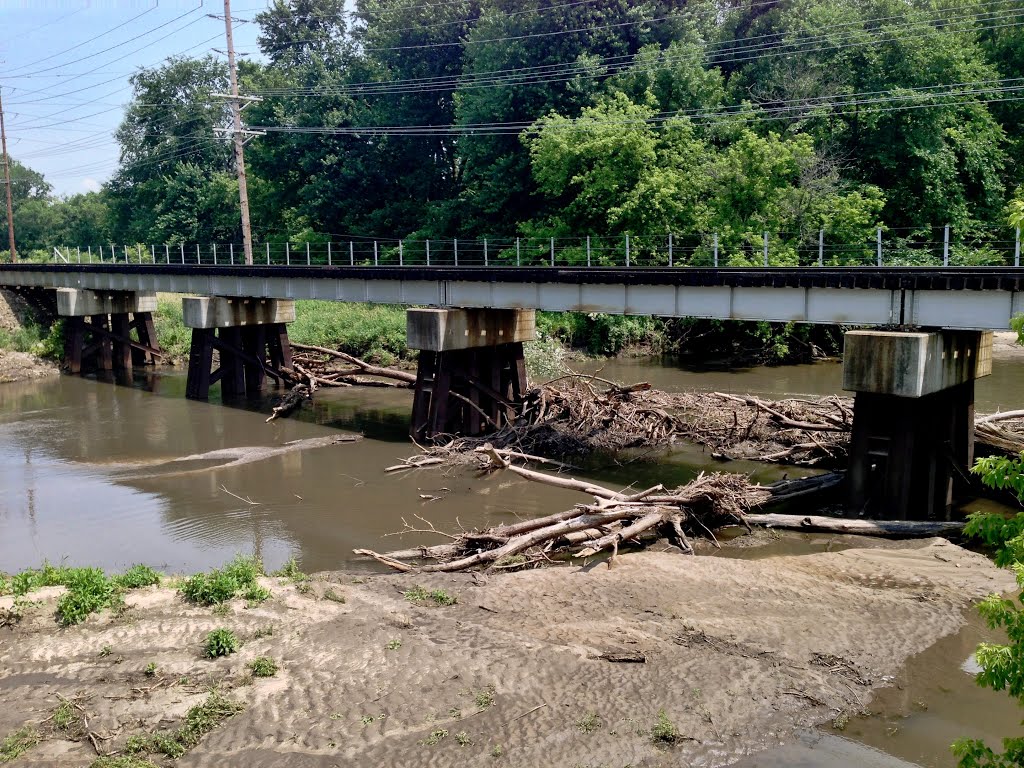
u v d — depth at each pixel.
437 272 25.91
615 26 49.34
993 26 47.75
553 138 43.59
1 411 33.22
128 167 82.31
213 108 80.00
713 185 42.25
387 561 15.03
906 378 16.22
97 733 9.46
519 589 13.45
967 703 10.33
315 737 9.42
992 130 44.34
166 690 10.27
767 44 50.69
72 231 106.75
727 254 40.28
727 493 17.27
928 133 42.19
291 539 17.70
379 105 60.53
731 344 44.69
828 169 41.47
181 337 47.47
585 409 26.06
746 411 26.77
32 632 11.68
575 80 47.25
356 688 10.29
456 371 25.50
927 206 43.16
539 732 9.49
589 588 13.55
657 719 9.78
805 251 40.59
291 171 65.31
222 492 21.36
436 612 12.46
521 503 19.92
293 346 37.44
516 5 51.50
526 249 47.88
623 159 43.53
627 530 15.61
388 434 27.94
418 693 10.20
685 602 13.10
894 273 17.38
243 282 33.22
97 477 23.08
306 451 25.59
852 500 17.44
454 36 59.28
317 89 61.19
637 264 43.56
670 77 46.75
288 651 11.12
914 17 44.62
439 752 9.18
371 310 47.94
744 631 12.03
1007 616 6.49
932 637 11.95
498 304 24.81
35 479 23.03
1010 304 16.14
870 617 12.57
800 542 16.31
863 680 10.78
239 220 75.19
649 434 25.34
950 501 18.62
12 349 44.19
